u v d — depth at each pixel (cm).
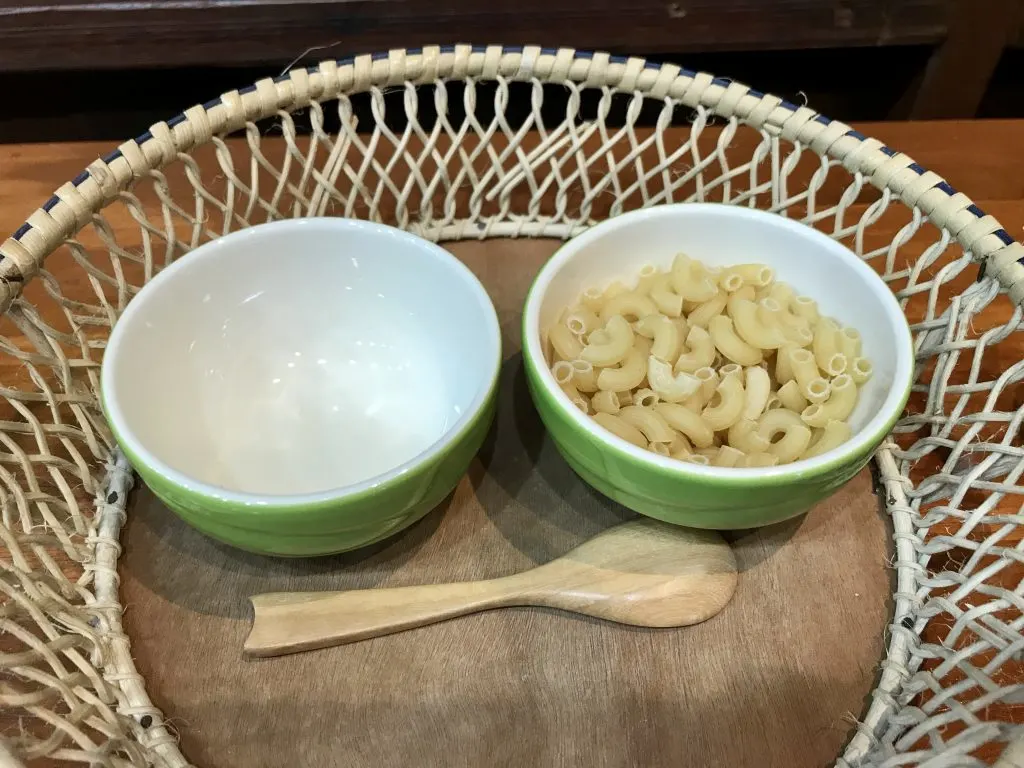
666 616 44
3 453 45
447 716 42
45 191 68
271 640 43
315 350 55
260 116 56
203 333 51
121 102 109
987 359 57
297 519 39
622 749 41
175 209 55
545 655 44
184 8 86
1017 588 40
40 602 40
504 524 49
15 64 90
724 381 48
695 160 60
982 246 49
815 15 92
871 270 48
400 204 60
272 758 40
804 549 48
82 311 55
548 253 61
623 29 92
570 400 43
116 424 41
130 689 41
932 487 48
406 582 47
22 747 32
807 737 41
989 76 103
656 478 41
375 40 90
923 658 43
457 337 51
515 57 57
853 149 54
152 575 46
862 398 48
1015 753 30
